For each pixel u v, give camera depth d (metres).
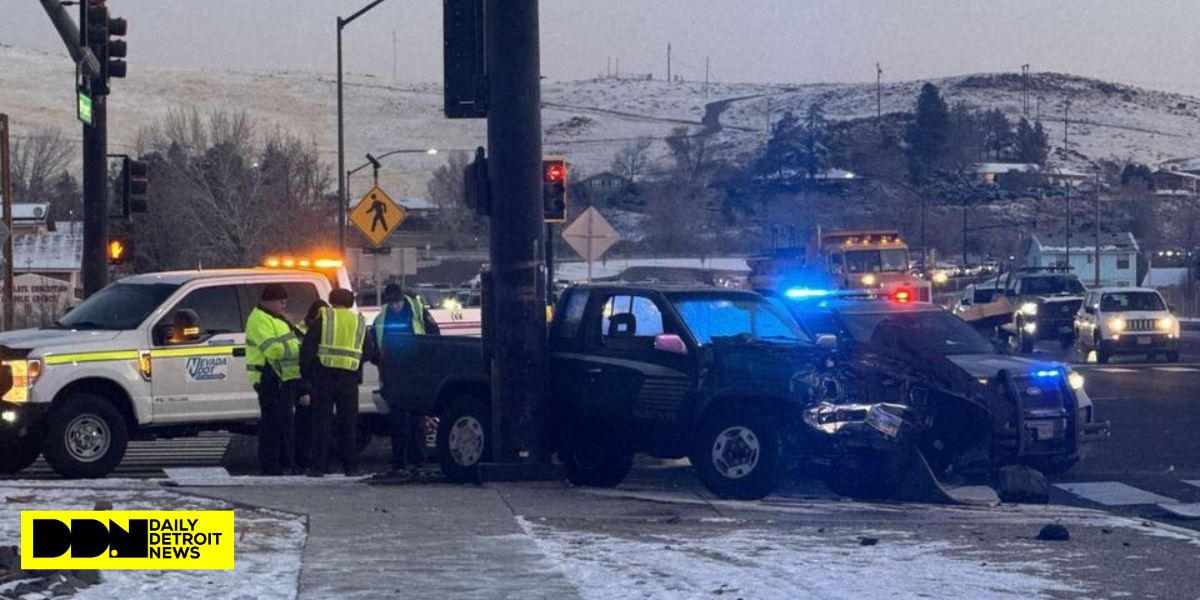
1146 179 154.50
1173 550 12.02
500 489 15.88
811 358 15.91
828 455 15.88
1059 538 12.55
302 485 16.28
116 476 18.09
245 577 10.22
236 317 19.34
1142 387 31.59
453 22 16.73
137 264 73.56
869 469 15.98
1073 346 50.69
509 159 16.50
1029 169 162.75
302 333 18.17
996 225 125.50
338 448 19.31
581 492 15.70
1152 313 41.94
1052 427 17.53
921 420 16.17
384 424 20.66
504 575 10.48
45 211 78.94
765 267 57.06
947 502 15.59
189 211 74.12
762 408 15.88
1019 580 10.59
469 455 17.06
